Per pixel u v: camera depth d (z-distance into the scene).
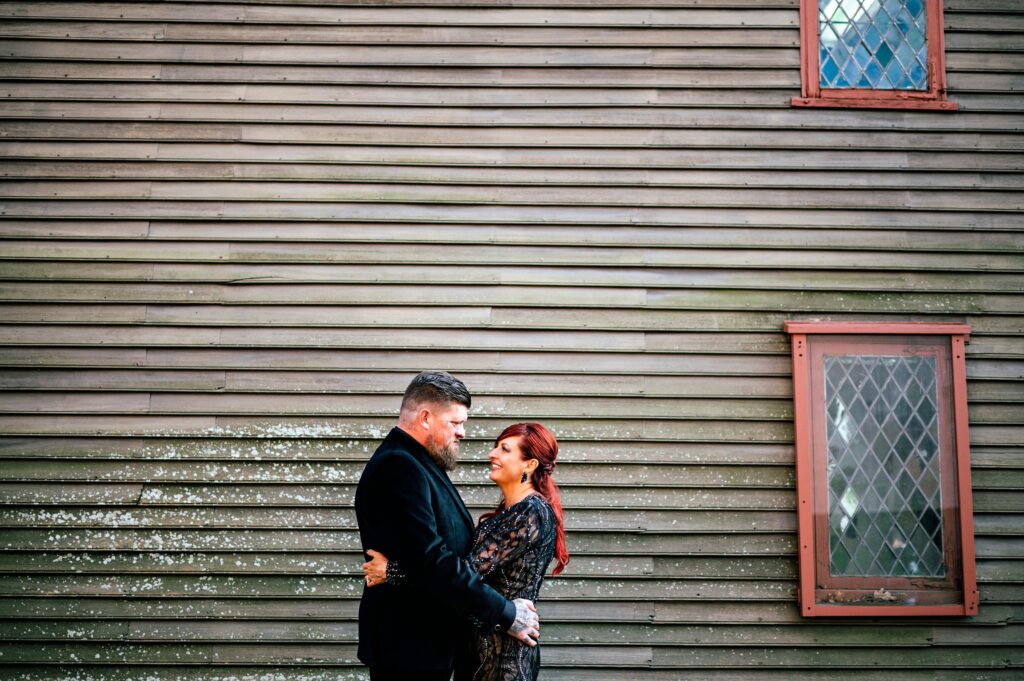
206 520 3.79
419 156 3.98
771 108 4.03
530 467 2.98
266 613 3.74
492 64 4.02
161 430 3.83
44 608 3.71
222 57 3.99
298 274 3.91
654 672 3.75
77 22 3.99
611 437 3.87
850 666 3.77
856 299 3.96
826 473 3.84
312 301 3.90
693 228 3.98
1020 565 3.83
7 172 3.91
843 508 3.82
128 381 3.85
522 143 3.98
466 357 3.89
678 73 4.04
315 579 3.77
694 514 3.84
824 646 3.78
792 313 3.95
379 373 3.88
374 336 3.89
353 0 4.02
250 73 3.99
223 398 3.85
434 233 3.94
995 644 3.79
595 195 3.98
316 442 3.85
